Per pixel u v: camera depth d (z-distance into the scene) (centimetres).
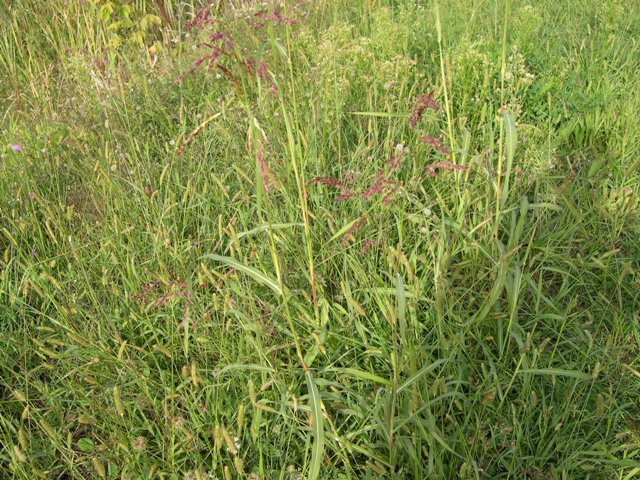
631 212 299
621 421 225
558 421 221
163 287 277
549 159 311
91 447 227
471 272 258
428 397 204
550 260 281
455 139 340
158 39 533
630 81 399
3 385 257
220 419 229
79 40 510
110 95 409
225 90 408
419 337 239
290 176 313
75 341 249
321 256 279
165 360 257
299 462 221
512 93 376
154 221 308
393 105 358
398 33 429
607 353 237
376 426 202
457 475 205
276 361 237
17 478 217
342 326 249
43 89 464
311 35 427
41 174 353
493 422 223
